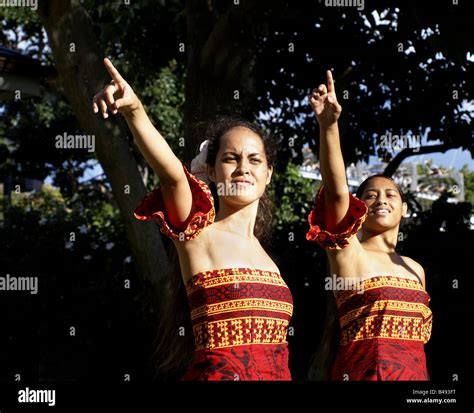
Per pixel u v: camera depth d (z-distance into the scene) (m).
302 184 18.28
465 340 11.83
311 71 14.21
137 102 4.12
